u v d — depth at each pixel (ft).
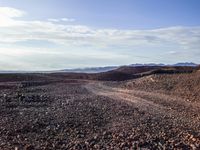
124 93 193.47
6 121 81.71
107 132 70.74
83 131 71.82
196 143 61.16
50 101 134.82
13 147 56.24
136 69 616.80
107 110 109.40
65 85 283.18
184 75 231.30
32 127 74.59
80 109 110.22
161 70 431.02
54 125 78.28
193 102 138.10
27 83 271.28
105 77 496.64
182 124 83.05
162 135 67.97
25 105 116.37
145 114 101.91
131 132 71.05
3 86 216.95
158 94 178.19
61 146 57.98
